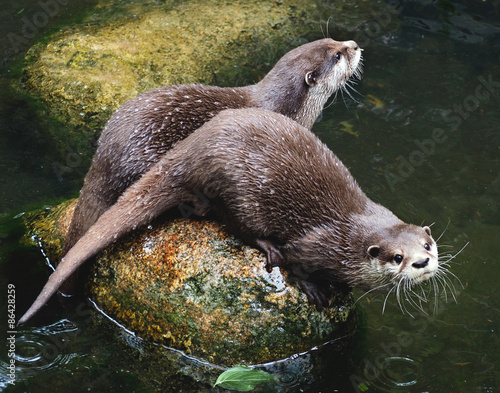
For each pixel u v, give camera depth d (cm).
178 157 579
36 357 571
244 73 1002
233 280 566
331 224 566
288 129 586
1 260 670
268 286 566
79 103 922
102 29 1077
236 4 1144
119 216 574
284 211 565
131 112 640
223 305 564
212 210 590
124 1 1170
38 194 771
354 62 805
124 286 593
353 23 1080
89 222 632
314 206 568
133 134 629
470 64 975
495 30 1037
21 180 790
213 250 577
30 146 845
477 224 733
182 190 581
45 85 950
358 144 841
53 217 711
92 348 584
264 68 1017
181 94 664
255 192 559
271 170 562
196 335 568
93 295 612
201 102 671
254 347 565
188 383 558
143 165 630
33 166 812
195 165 569
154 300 579
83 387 548
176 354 573
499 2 1082
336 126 870
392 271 548
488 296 655
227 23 1091
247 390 540
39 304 545
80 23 1102
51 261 672
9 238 698
